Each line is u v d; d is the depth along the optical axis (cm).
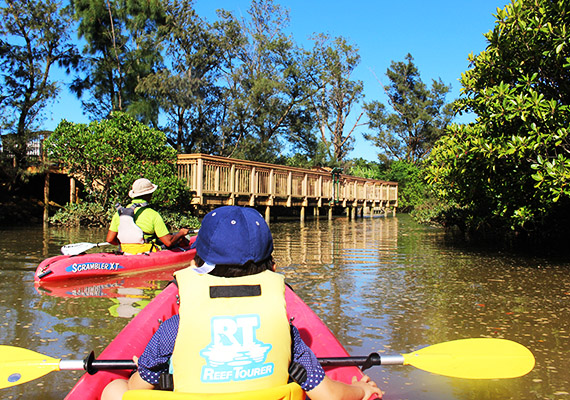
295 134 3284
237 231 198
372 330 408
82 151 1323
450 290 571
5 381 233
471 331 406
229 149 2916
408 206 3588
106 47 2230
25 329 393
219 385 184
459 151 812
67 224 1355
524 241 1107
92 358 220
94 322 414
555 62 727
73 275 581
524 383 304
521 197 862
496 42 783
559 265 773
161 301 324
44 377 309
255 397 177
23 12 1667
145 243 662
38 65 1730
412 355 250
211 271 195
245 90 2817
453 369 251
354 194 2480
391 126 4709
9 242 970
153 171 1280
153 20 2347
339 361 242
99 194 1408
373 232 1478
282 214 2544
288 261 807
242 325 187
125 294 522
